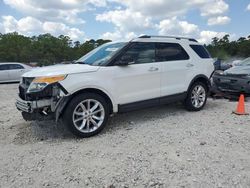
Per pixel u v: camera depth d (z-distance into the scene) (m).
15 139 5.61
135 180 3.83
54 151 4.91
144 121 6.62
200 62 7.58
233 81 9.41
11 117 7.45
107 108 5.84
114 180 3.85
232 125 6.22
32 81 5.36
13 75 19.61
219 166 4.18
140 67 6.29
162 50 6.81
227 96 9.67
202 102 7.70
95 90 5.73
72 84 5.36
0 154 4.84
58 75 5.31
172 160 4.41
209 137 5.42
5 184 3.82
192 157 4.50
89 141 5.38
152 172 4.03
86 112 5.57
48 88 5.23
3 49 72.50
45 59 73.25
